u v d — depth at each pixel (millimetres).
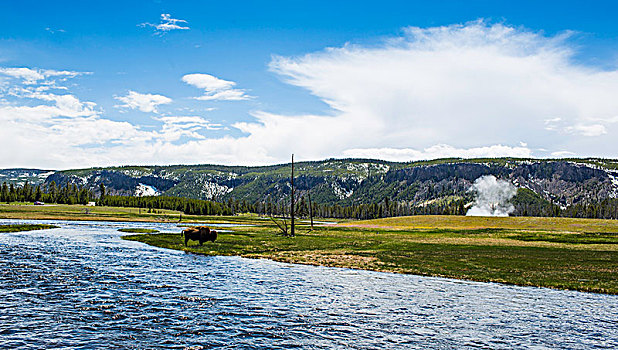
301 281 30453
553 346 17500
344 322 20297
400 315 21703
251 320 20297
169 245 54906
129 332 18172
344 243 62375
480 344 17594
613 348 17359
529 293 27953
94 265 35594
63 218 161875
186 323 19594
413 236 80750
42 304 22094
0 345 16172
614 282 31766
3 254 40844
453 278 33438
